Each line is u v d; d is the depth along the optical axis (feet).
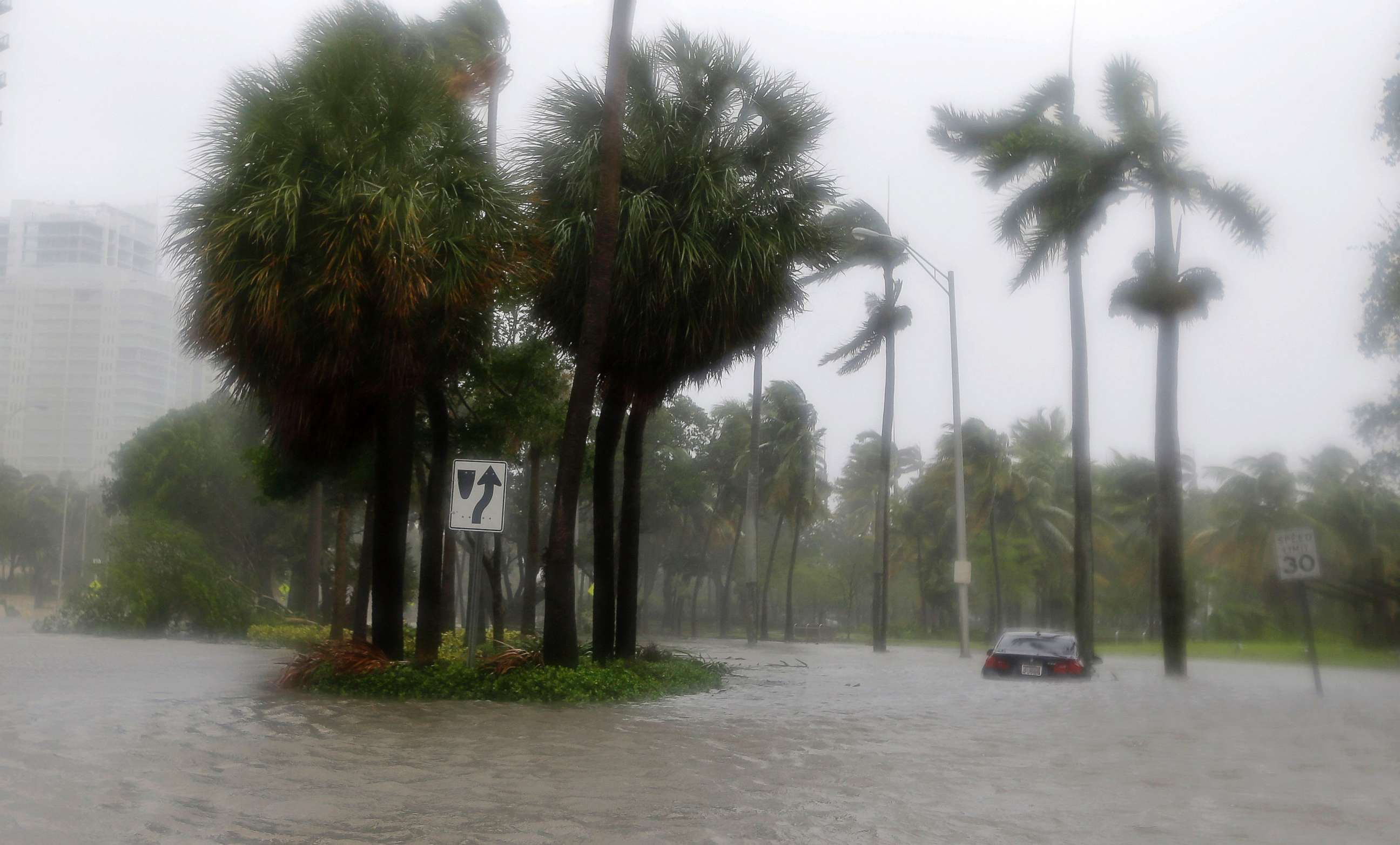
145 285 582.35
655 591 370.94
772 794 25.44
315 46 53.01
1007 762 31.58
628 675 54.13
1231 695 59.82
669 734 36.60
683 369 61.11
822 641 258.16
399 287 48.06
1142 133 86.48
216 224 48.60
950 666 94.79
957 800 25.17
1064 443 269.44
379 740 33.45
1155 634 254.88
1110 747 35.35
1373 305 102.78
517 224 53.42
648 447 233.76
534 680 49.49
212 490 175.52
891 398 146.61
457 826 21.31
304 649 87.66
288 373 51.57
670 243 56.90
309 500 139.74
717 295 57.47
